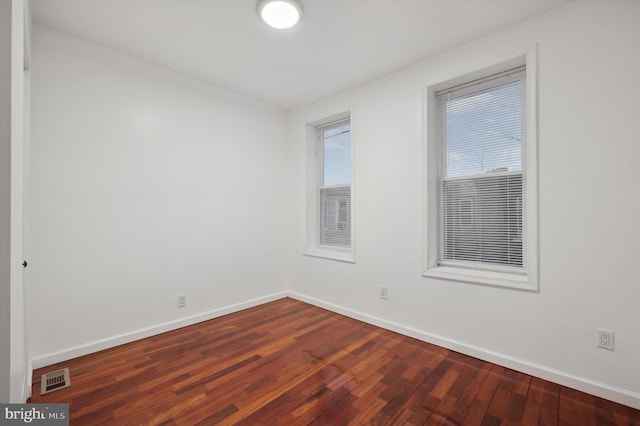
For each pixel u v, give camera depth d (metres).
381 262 3.03
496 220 2.48
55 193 2.28
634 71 1.78
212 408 1.74
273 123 3.88
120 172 2.61
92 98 2.46
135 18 2.14
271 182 3.85
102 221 2.50
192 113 3.08
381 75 3.02
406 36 2.36
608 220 1.85
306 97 3.59
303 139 3.89
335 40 2.42
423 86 2.72
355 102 3.29
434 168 2.79
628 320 1.79
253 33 2.32
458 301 2.49
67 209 2.33
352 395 1.87
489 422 1.63
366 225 3.16
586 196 1.92
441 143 2.81
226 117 3.37
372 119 3.12
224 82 3.19
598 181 1.88
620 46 1.82
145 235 2.75
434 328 2.63
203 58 2.71
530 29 2.13
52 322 2.25
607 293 1.85
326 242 3.88
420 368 2.20
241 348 2.52
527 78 2.14
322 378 2.06
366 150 3.17
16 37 0.83
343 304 3.38
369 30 2.28
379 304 3.04
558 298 2.02
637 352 1.76
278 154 3.94
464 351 2.42
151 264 2.79
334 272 3.49
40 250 2.21
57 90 2.29
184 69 2.91
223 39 2.41
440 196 2.81
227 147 3.39
